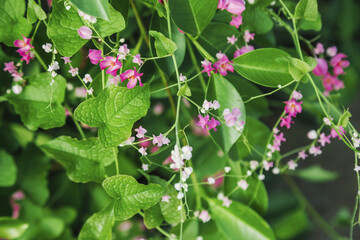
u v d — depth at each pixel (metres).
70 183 0.84
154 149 0.77
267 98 0.83
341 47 0.91
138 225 0.89
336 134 0.59
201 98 0.67
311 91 0.69
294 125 1.10
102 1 0.49
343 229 1.29
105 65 0.54
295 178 1.40
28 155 0.78
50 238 0.81
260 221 0.64
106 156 0.60
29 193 0.80
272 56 0.56
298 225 0.89
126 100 0.54
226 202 0.64
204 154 0.79
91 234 0.58
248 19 0.62
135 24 0.67
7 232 0.65
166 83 0.64
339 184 1.39
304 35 0.75
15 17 0.57
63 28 0.53
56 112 0.62
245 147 0.65
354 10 0.89
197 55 0.65
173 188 0.59
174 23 0.55
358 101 1.36
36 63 0.66
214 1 0.55
